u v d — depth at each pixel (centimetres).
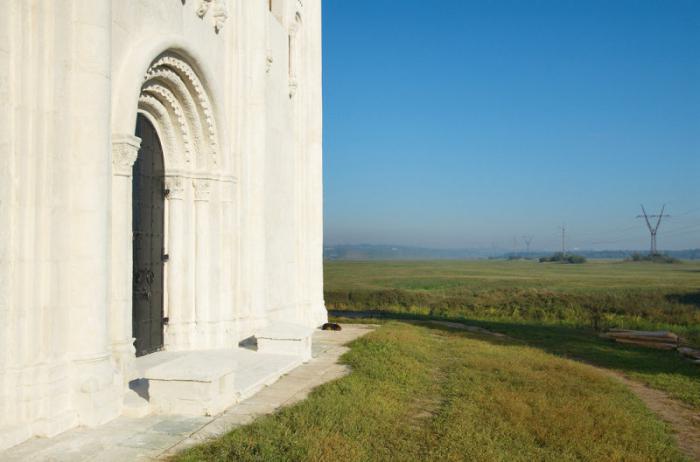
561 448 830
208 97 1396
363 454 738
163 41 1152
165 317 1413
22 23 777
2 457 701
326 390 1084
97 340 860
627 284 5862
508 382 1259
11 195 765
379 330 2125
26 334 774
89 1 859
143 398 946
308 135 2312
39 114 795
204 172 1443
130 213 1046
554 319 3609
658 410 1189
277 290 1941
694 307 3741
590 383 1345
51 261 804
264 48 1666
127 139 1017
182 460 685
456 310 4009
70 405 830
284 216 2028
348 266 12962
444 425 906
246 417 910
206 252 1445
